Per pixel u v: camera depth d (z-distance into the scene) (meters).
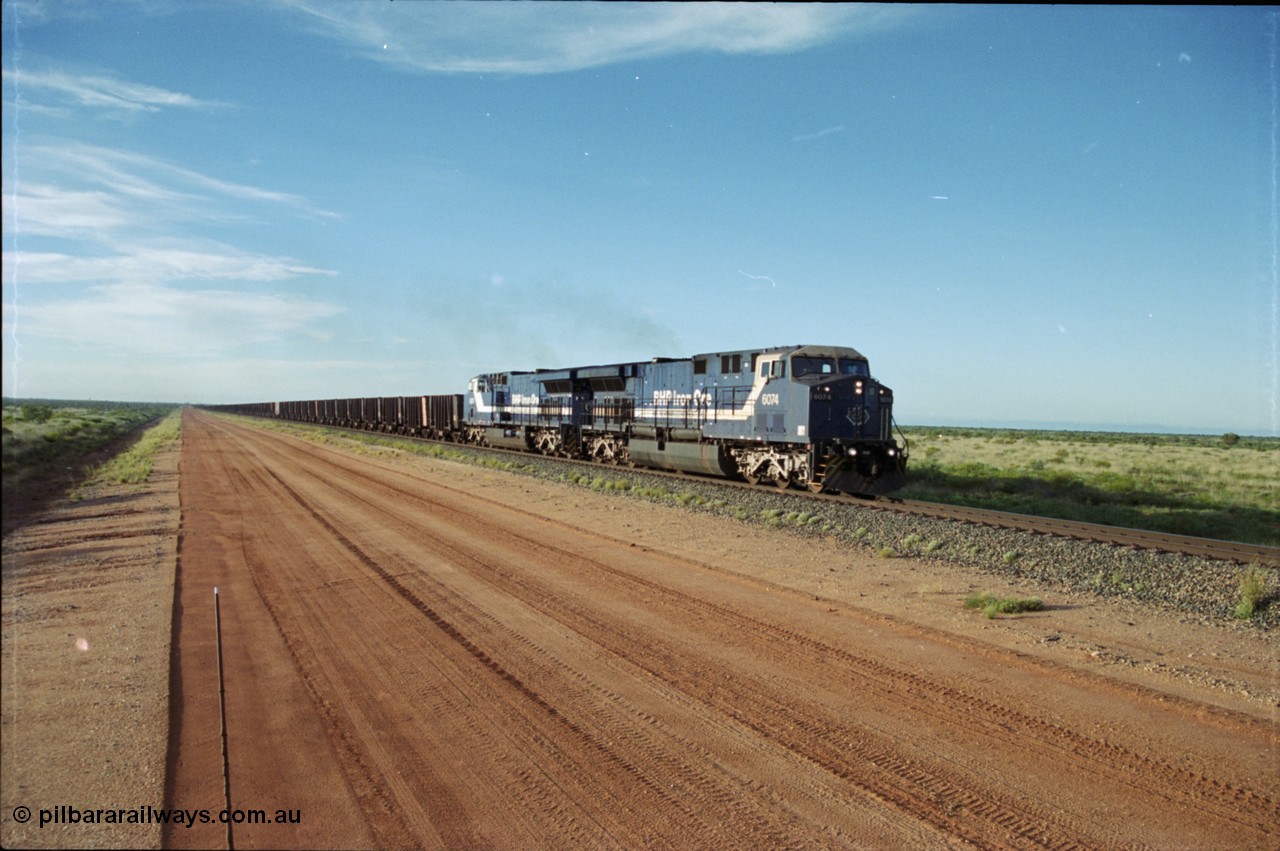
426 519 20.89
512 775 6.69
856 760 6.99
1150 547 15.81
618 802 6.27
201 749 7.05
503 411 51.72
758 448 27.64
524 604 12.04
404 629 10.73
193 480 31.30
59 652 9.64
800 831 5.88
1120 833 5.86
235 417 161.75
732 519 20.88
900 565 15.10
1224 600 12.30
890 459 24.77
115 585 13.24
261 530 19.02
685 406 31.59
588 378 39.81
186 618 11.28
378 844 5.63
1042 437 89.69
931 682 8.81
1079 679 8.85
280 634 10.51
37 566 14.88
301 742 7.23
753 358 27.41
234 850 5.49
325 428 98.19
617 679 8.89
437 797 6.31
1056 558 15.03
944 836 5.81
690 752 7.13
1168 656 9.75
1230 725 7.64
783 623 11.05
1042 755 7.08
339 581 13.57
